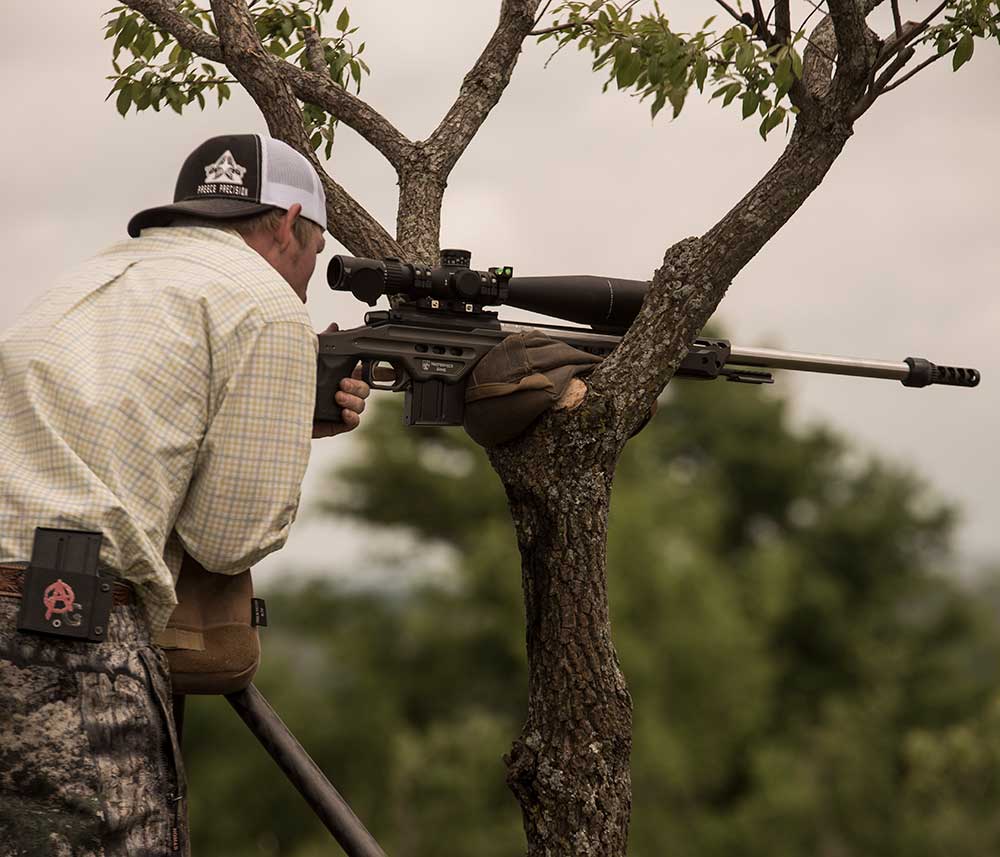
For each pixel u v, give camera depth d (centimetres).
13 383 748
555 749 951
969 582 9450
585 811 942
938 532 9488
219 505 760
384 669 7975
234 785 7419
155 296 763
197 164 849
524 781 961
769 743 7775
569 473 956
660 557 7175
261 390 763
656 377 967
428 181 1244
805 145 991
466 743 6975
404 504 8619
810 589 8862
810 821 7156
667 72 1138
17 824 678
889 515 9369
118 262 797
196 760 7512
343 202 1202
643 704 6725
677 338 970
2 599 701
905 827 7238
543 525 964
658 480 8250
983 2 1038
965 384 1180
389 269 902
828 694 8694
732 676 7094
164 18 1271
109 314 766
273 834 7512
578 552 959
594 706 950
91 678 707
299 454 776
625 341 973
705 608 7112
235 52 1217
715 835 6981
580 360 966
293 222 847
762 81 1093
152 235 823
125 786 711
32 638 699
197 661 831
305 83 1287
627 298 1007
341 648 8056
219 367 757
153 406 740
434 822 6806
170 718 741
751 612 8088
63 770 691
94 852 689
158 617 753
